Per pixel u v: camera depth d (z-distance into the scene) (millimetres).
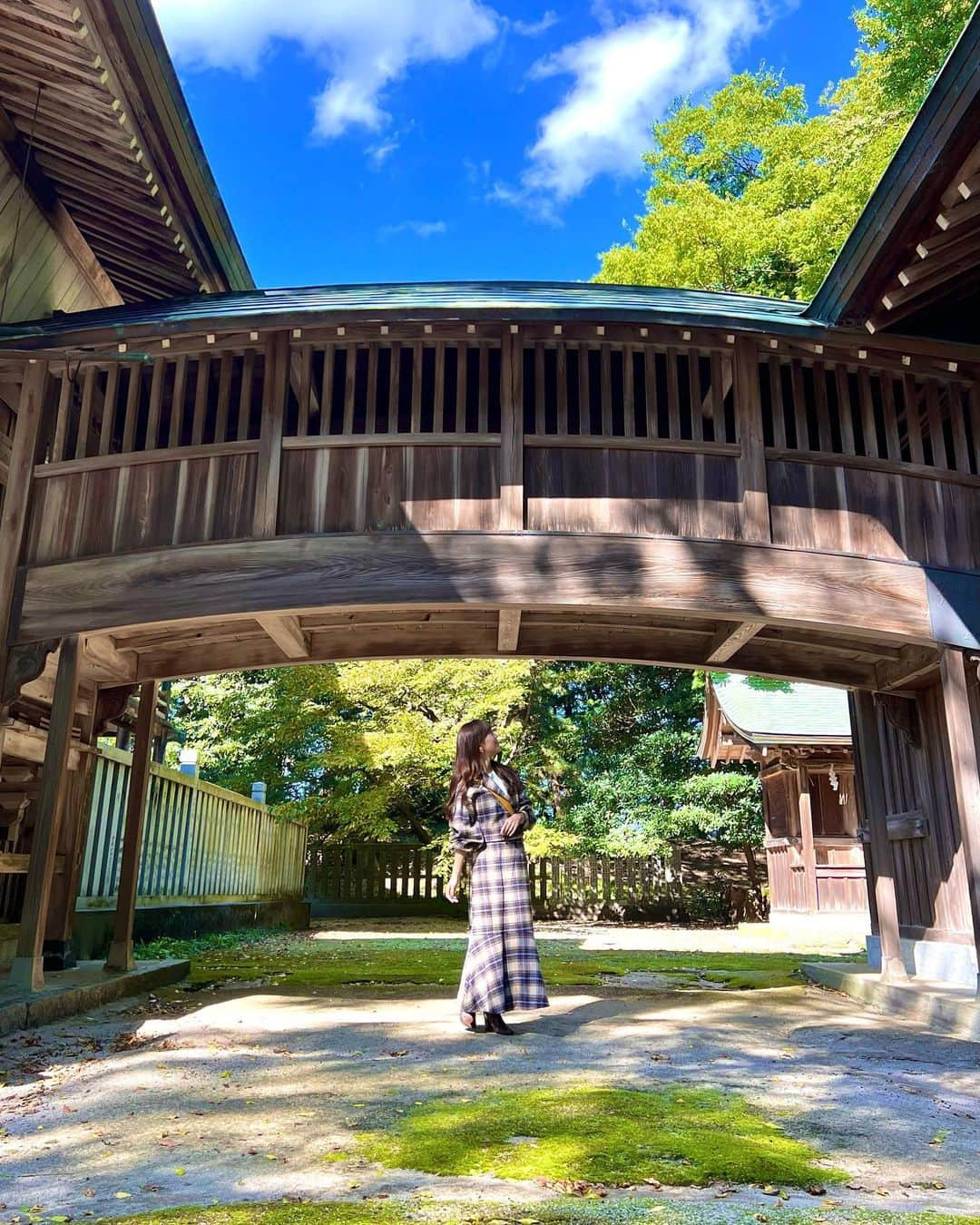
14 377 5789
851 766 12711
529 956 4398
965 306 5598
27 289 7121
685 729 17859
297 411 7242
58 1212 1975
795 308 6383
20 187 6512
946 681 5234
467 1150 2424
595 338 5457
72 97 5797
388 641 6680
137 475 5434
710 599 5141
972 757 5102
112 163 6469
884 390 5664
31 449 5512
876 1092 3275
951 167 4402
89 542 5379
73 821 6660
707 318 5227
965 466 5605
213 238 7398
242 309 5434
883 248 4867
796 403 5633
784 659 6668
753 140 18266
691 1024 4707
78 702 6703
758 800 16156
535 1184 2145
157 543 5328
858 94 14688
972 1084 3441
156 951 8188
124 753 7953
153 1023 4727
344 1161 2346
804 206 16469
